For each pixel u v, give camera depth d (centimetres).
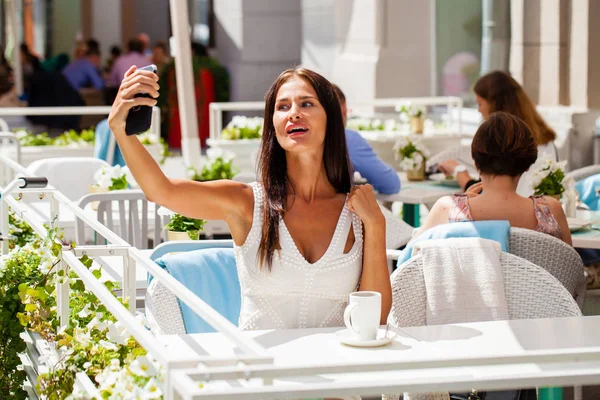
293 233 324
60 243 339
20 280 370
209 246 412
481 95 671
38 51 2691
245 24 1812
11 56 1906
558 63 1097
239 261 326
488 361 232
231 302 370
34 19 2670
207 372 205
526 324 315
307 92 326
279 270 318
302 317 320
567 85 1098
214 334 305
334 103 331
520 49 1141
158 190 308
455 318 358
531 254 417
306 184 330
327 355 278
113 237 310
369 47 1346
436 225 439
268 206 321
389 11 1316
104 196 547
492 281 359
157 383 244
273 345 289
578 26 1077
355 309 288
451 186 721
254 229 322
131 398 238
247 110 1825
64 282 333
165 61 1820
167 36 2498
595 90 1073
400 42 1323
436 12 1296
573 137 1061
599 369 238
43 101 1712
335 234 324
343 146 334
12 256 376
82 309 348
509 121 432
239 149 1046
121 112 293
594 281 534
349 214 328
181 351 285
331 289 320
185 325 355
